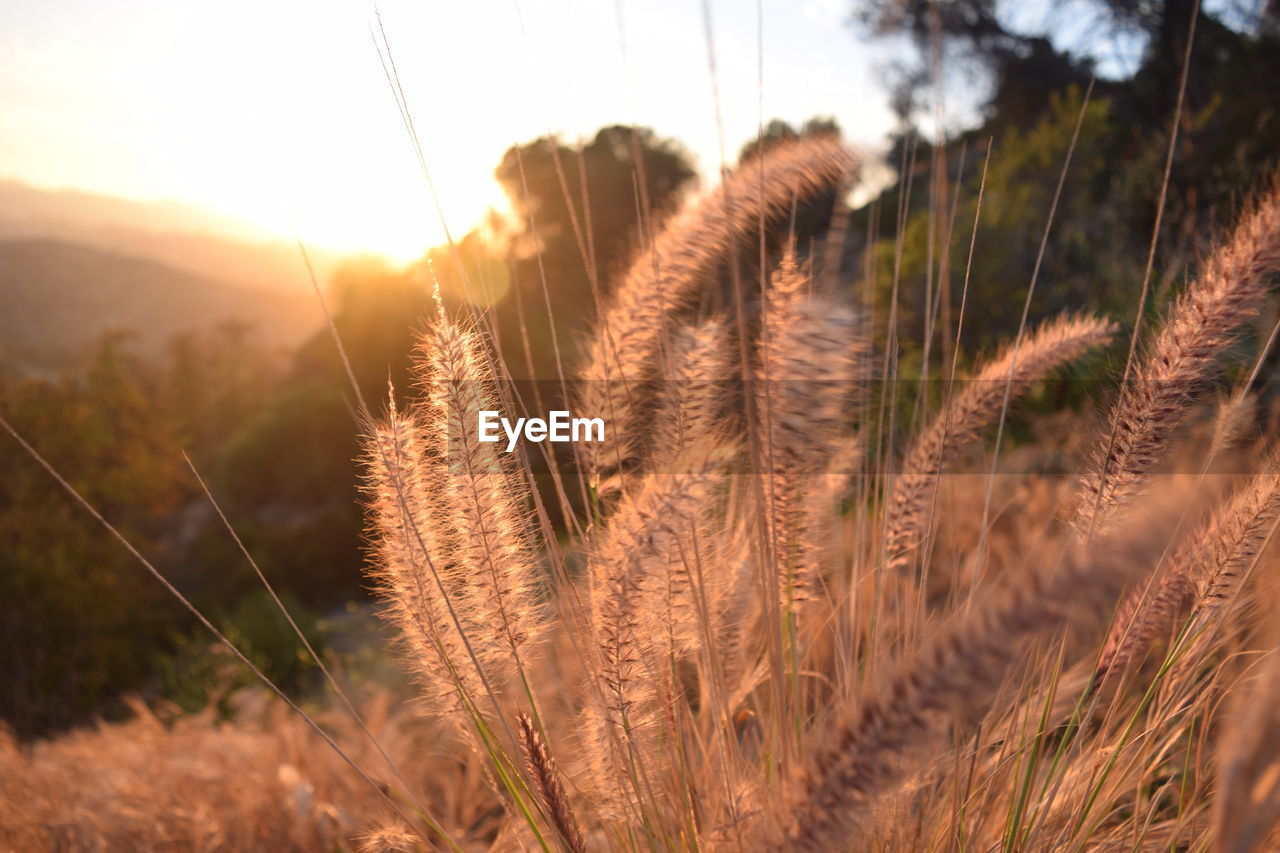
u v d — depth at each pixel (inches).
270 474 282.8
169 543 284.0
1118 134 82.1
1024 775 17.9
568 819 16.5
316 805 29.2
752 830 16.3
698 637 18.3
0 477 212.7
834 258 19.7
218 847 29.4
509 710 17.9
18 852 29.8
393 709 39.2
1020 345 20.5
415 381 16.8
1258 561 16.8
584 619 17.2
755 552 18.8
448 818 25.8
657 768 18.1
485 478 16.4
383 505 16.7
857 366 18.0
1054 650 18.7
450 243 17.5
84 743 43.1
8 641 168.1
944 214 18.5
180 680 80.0
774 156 18.8
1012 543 26.4
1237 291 15.9
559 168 19.8
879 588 19.2
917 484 20.2
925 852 17.8
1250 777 9.5
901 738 10.3
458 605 16.9
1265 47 78.5
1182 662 17.9
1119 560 8.0
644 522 15.5
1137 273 58.4
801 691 19.4
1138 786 18.3
